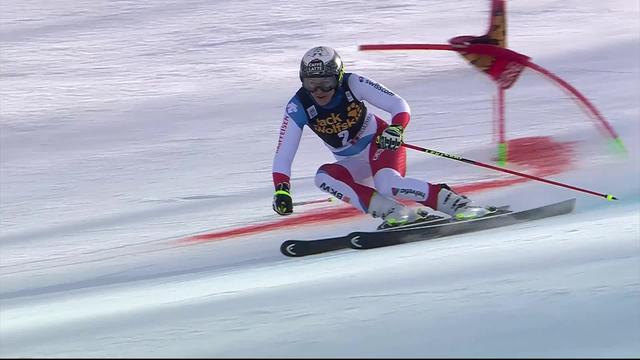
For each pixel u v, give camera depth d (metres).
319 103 18.27
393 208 18.59
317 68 17.58
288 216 24.19
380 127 19.17
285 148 18.33
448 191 18.50
